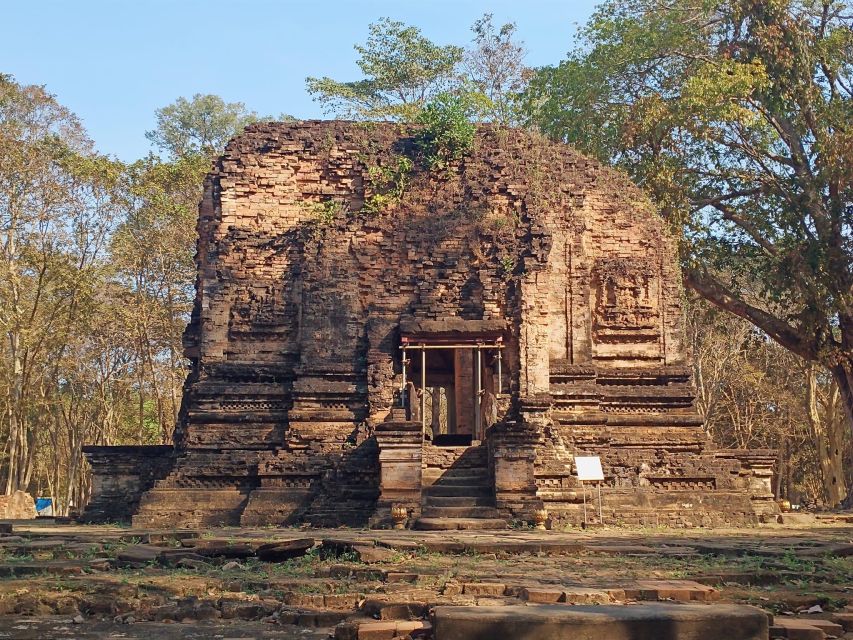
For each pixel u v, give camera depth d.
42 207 42.44
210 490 25.78
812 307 35.03
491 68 50.88
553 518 25.16
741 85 33.34
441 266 28.25
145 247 46.53
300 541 15.02
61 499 58.59
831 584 12.01
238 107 58.12
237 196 28.86
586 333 28.73
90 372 50.03
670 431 28.36
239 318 28.03
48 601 10.20
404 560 13.96
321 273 28.06
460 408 32.06
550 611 8.31
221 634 9.02
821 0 36.91
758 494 28.88
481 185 29.08
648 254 29.73
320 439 26.53
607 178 30.16
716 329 45.34
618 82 36.94
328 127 29.69
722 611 8.34
